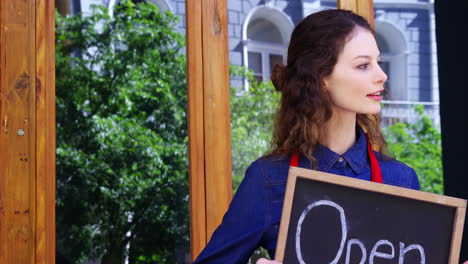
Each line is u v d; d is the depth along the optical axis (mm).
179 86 2914
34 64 2127
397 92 4590
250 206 1174
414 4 4691
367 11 2535
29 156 2094
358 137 1293
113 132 2832
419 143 4398
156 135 2840
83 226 2680
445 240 1078
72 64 2945
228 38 2586
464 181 2822
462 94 2844
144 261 2676
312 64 1184
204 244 2264
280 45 2809
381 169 1265
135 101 2904
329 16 1199
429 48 4742
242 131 2559
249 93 2654
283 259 1036
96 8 2996
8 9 2109
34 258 2070
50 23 2176
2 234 2033
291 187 1046
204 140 2309
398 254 1063
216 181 2314
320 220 1060
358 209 1071
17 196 2062
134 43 2969
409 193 1070
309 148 1196
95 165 2760
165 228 2697
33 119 2111
